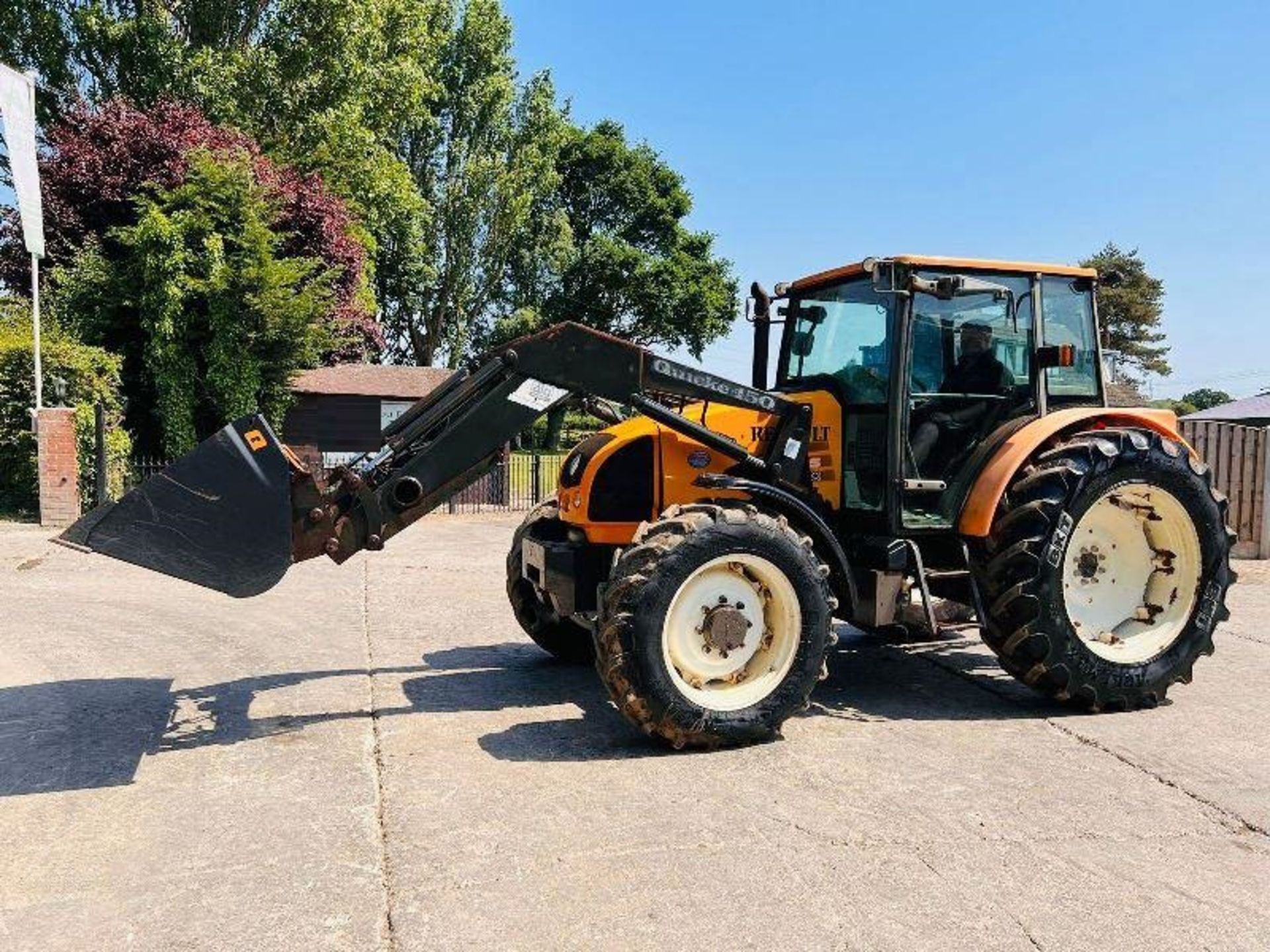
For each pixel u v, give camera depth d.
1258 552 10.52
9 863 3.12
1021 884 2.97
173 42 21.06
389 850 3.19
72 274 15.32
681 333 40.62
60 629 6.58
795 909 2.81
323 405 22.92
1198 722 4.66
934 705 4.95
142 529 3.99
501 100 34.78
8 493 13.09
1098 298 5.70
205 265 15.16
